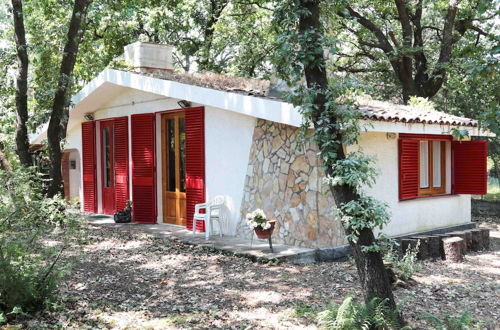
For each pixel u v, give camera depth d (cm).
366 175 499
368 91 532
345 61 1973
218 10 2098
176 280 677
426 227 1001
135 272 717
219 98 884
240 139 920
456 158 1066
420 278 729
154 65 1216
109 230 1051
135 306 570
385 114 793
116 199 1247
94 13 1733
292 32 518
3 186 551
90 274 704
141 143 1148
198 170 1001
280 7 524
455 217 1084
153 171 1131
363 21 1673
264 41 1894
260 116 812
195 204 996
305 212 810
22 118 1149
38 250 548
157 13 1958
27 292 507
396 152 930
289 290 632
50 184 1099
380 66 1859
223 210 954
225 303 584
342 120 511
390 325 479
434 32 1923
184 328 504
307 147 805
